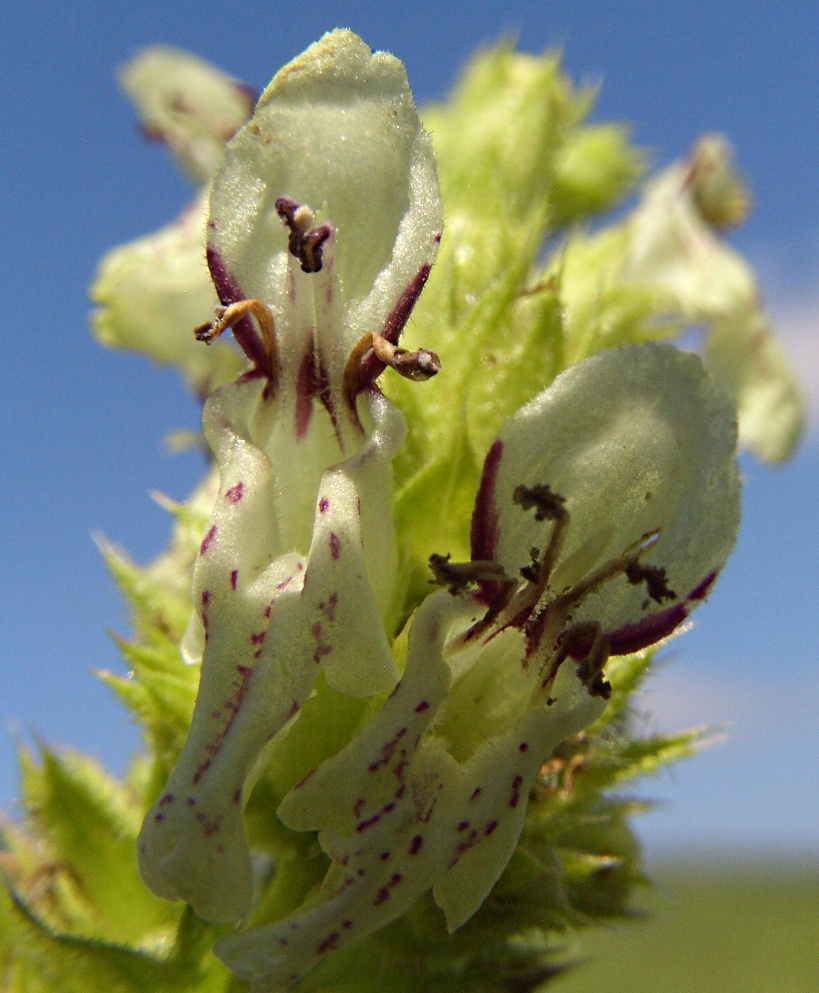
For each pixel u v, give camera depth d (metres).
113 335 0.05
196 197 0.05
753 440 0.05
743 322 0.05
